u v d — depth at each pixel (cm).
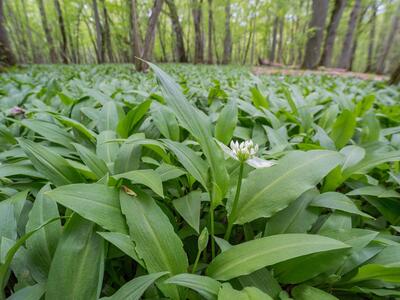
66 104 296
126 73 908
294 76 985
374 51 3328
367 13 2269
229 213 117
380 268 95
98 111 241
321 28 1630
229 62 2970
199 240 93
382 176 184
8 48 1139
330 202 126
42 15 2428
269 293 93
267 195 117
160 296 97
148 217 97
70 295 78
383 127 301
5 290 111
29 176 155
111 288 108
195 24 2542
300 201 128
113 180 112
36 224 102
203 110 317
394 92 531
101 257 86
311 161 125
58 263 83
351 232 110
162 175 135
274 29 3216
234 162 159
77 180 129
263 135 239
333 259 99
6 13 2628
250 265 87
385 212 145
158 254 90
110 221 92
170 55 4234
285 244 91
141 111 206
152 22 927
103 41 2642
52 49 2595
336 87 590
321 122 271
